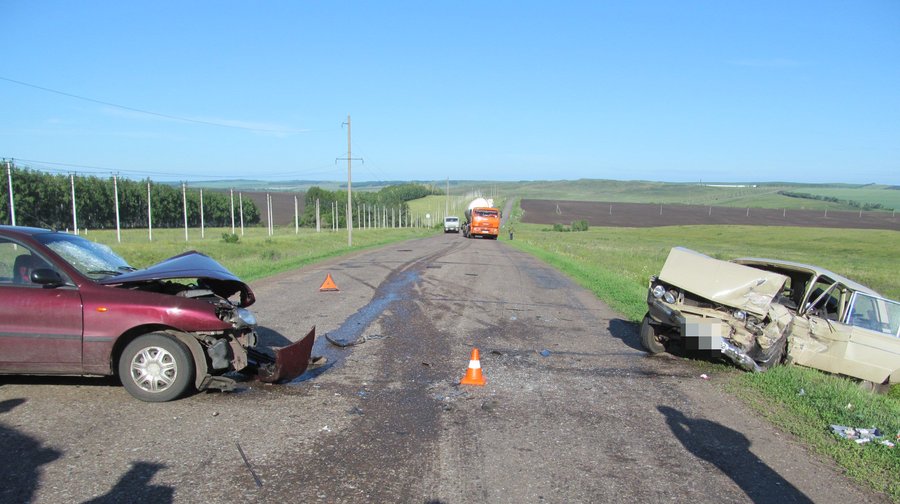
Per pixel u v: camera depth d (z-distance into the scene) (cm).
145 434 490
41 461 430
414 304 1274
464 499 400
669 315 822
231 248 3650
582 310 1308
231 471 427
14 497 374
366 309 1172
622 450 502
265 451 466
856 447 522
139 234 5444
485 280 1834
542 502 402
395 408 586
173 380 570
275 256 3095
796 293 933
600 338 997
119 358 579
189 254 692
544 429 545
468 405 605
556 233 9875
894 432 564
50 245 595
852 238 8819
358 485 413
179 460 442
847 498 430
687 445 520
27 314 557
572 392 668
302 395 614
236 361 607
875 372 830
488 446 497
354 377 689
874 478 464
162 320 567
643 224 12431
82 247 642
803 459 499
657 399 655
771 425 582
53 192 5144
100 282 580
